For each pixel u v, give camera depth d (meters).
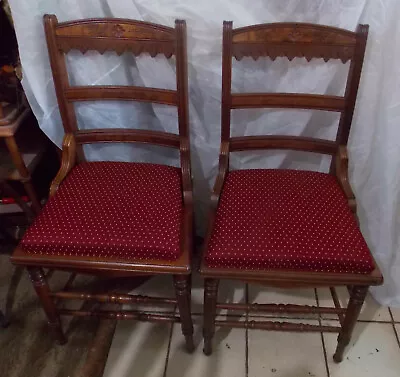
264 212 1.16
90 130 1.32
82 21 1.15
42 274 1.18
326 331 1.25
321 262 1.05
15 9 1.15
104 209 1.16
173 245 1.08
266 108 1.35
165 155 1.54
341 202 1.20
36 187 1.73
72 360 1.37
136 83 1.37
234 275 1.07
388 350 1.39
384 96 1.24
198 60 1.27
